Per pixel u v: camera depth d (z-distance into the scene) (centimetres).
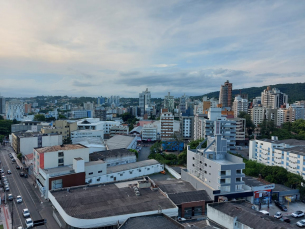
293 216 7106
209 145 8494
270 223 5150
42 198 8094
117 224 5562
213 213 6119
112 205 6144
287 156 10606
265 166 9900
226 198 6944
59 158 8969
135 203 6297
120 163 11781
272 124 18988
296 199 8369
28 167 11062
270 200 7919
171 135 17512
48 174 7962
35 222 6169
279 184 8919
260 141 12325
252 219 5412
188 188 8206
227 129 14638
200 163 8388
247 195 7500
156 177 10488
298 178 8794
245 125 18362
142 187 7350
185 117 19375
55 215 6606
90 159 11131
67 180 8138
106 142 15775
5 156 14462
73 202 6247
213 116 14975
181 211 6788
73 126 18450
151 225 5150
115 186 7512
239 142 17525
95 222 5422
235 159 7900
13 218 6712
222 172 7412
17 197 7962
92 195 6706
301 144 12531
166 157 12912
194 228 4866
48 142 14600
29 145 13925
